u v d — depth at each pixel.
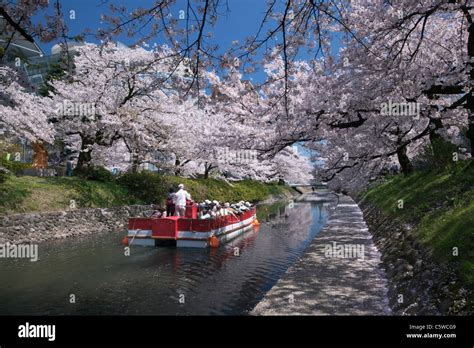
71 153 23.80
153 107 19.69
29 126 14.02
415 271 5.75
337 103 8.60
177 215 13.70
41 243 13.00
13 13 4.15
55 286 8.12
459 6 6.38
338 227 14.37
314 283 6.55
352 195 38.22
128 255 11.32
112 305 6.93
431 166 12.95
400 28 6.84
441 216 7.13
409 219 9.02
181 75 5.28
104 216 16.30
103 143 19.28
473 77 7.71
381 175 21.44
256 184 38.56
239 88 9.16
